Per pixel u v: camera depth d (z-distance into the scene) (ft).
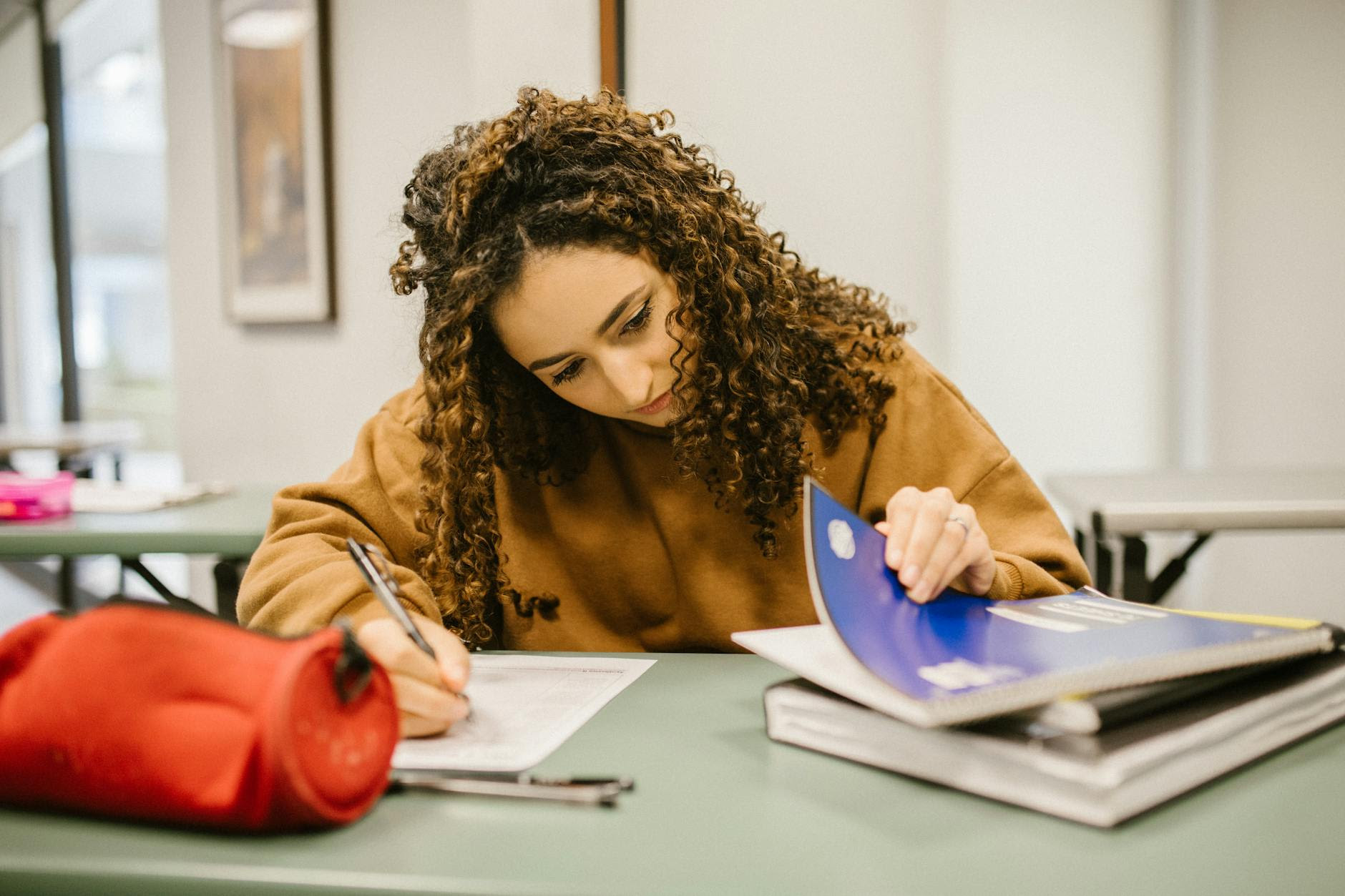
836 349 3.15
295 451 9.57
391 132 8.44
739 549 3.20
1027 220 7.49
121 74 18.72
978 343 7.52
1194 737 1.62
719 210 2.83
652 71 7.41
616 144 2.64
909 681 1.61
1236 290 7.74
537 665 2.56
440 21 8.03
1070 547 2.93
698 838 1.49
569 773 1.77
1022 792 1.58
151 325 22.41
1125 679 1.66
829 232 7.50
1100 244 7.60
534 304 2.51
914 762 1.72
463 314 2.64
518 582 3.31
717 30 7.38
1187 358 7.75
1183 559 5.12
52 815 1.60
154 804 1.52
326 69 8.72
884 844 1.46
